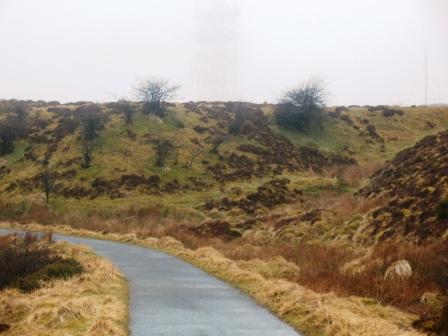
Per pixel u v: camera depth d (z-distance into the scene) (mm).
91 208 44719
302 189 46812
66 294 12484
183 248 27000
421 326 10508
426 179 26016
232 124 65938
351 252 21219
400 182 30156
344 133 69562
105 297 11953
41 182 50969
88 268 17016
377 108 78938
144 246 29359
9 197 48469
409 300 12734
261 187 46781
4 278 14570
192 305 12320
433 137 35125
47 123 65062
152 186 49969
